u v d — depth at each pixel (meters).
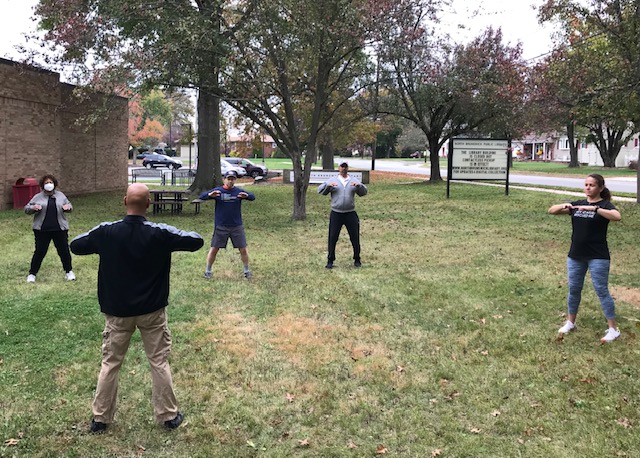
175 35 13.65
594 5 14.65
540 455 3.81
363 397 4.67
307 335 6.13
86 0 14.64
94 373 5.07
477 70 25.05
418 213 17.25
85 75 15.41
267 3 13.16
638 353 5.52
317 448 3.90
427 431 4.12
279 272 9.17
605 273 5.89
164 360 4.13
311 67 15.57
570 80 14.68
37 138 19.06
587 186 5.95
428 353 5.66
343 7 13.73
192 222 15.34
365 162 73.75
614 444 3.92
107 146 25.56
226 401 4.58
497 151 21.61
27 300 7.26
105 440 3.96
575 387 4.85
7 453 3.78
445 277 8.84
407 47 15.09
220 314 6.86
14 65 17.58
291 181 31.88
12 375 5.01
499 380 5.00
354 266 9.68
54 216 8.23
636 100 13.17
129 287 3.90
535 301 7.46
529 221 15.05
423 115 30.06
